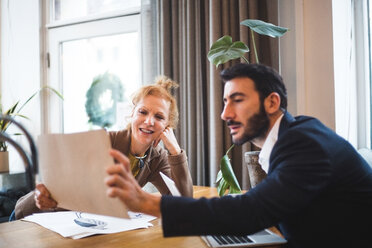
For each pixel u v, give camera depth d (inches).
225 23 84.7
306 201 29.1
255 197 29.3
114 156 28.8
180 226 28.7
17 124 27.2
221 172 61.3
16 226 43.8
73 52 120.6
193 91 89.6
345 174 32.1
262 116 34.2
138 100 58.5
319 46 77.4
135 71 110.7
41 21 122.0
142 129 56.7
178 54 92.5
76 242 37.9
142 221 45.9
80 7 118.5
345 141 34.7
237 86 34.3
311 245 33.7
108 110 116.1
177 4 92.2
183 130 92.1
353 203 32.6
